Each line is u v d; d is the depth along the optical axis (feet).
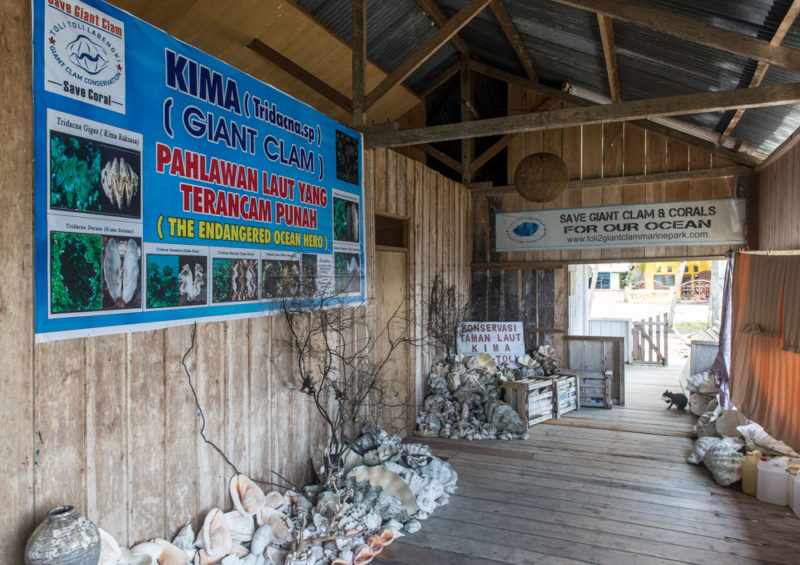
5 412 7.68
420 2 21.34
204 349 11.35
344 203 16.57
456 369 24.57
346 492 14.10
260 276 12.93
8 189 7.74
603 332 39.37
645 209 26.45
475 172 31.27
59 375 8.44
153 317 10.03
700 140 24.80
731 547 12.46
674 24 12.76
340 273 16.37
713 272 53.16
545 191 19.11
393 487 14.55
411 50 24.25
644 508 14.62
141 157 9.79
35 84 8.08
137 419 9.80
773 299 16.28
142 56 9.84
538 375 25.64
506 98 30.50
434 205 24.88
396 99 26.16
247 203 12.45
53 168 8.30
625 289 81.25
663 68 17.84
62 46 8.48
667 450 19.44
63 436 8.48
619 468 17.71
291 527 12.48
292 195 14.03
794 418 15.11
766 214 22.90
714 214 25.31
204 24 16.72
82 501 8.78
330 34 19.57
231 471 12.16
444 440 20.97
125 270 9.46
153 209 10.03
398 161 21.26
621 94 22.89
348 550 11.86
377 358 19.63
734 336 19.38
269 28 17.98
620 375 26.18
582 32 18.17
